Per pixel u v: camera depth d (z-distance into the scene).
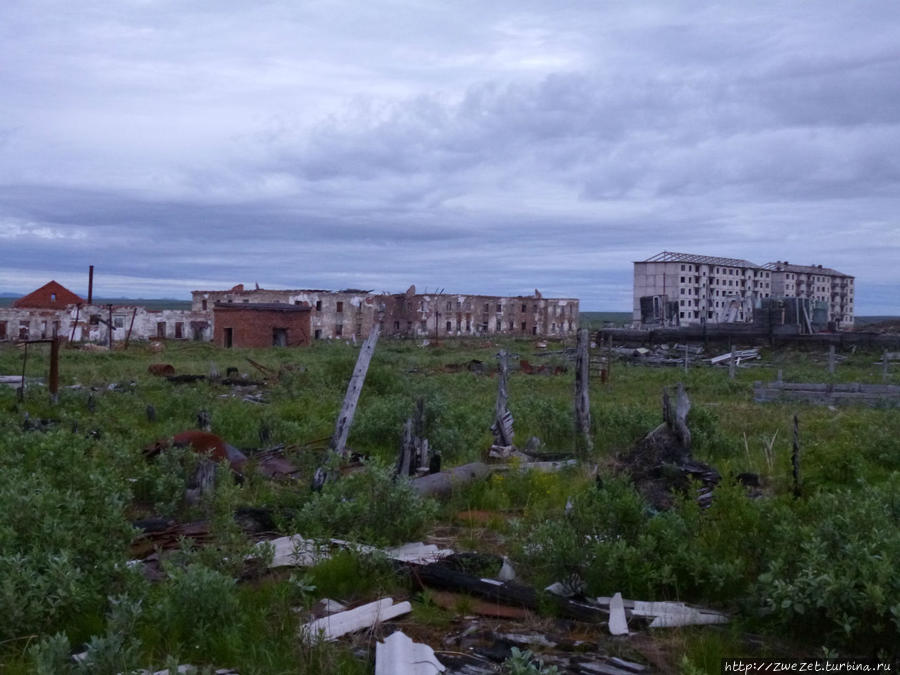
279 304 67.12
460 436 13.71
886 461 12.91
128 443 11.80
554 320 106.88
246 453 12.83
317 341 75.06
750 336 51.75
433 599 6.63
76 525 6.69
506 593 6.58
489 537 8.74
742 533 6.78
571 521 7.36
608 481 8.30
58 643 4.85
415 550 7.86
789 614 5.62
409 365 39.88
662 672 5.42
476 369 38.53
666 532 6.90
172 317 79.31
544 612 6.35
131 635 5.34
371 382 24.39
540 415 16.77
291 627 5.77
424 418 14.20
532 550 7.25
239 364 40.41
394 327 88.12
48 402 18.69
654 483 10.32
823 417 19.80
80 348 57.75
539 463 12.67
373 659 5.51
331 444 12.48
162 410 18.27
